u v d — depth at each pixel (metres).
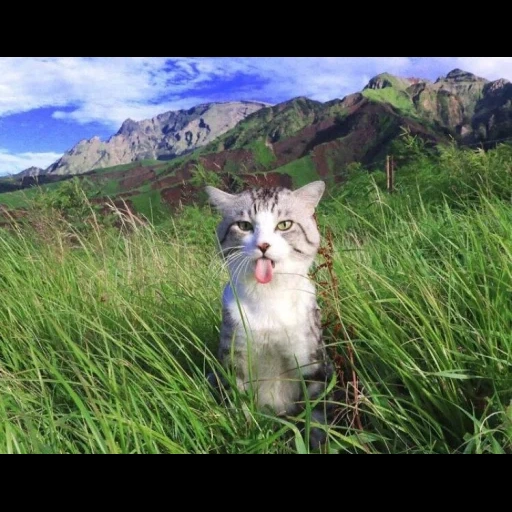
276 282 0.56
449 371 0.49
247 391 0.54
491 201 0.93
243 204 0.61
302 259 0.59
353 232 0.93
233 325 0.57
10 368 0.65
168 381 0.54
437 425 0.48
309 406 0.45
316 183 0.62
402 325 0.61
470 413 0.50
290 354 0.56
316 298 0.61
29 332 0.68
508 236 0.67
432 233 0.84
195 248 0.97
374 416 0.52
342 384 0.56
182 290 0.78
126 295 0.77
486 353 0.54
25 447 0.46
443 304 0.60
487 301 0.56
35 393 0.56
